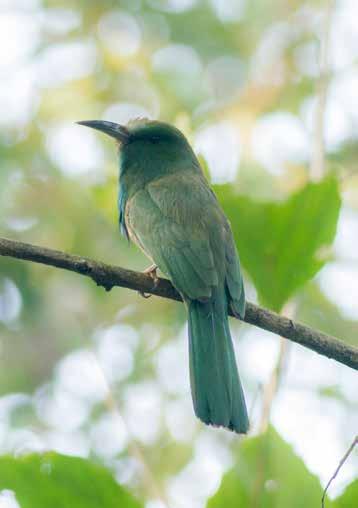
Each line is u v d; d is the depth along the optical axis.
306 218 6.50
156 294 8.34
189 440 13.24
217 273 8.08
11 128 15.25
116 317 14.89
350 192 14.20
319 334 6.95
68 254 7.05
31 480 4.80
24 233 14.42
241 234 6.54
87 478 4.83
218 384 7.44
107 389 7.20
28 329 14.80
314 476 4.93
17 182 14.65
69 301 14.82
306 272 6.48
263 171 13.46
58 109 15.49
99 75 15.88
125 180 9.78
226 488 4.90
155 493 5.89
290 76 16.03
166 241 8.34
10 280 14.70
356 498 4.96
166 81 15.81
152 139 9.96
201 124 14.70
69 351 14.70
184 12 16.50
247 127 14.89
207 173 7.80
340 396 13.16
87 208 14.40
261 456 4.96
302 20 16.48
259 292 6.53
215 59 16.38
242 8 16.81
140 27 16.33
